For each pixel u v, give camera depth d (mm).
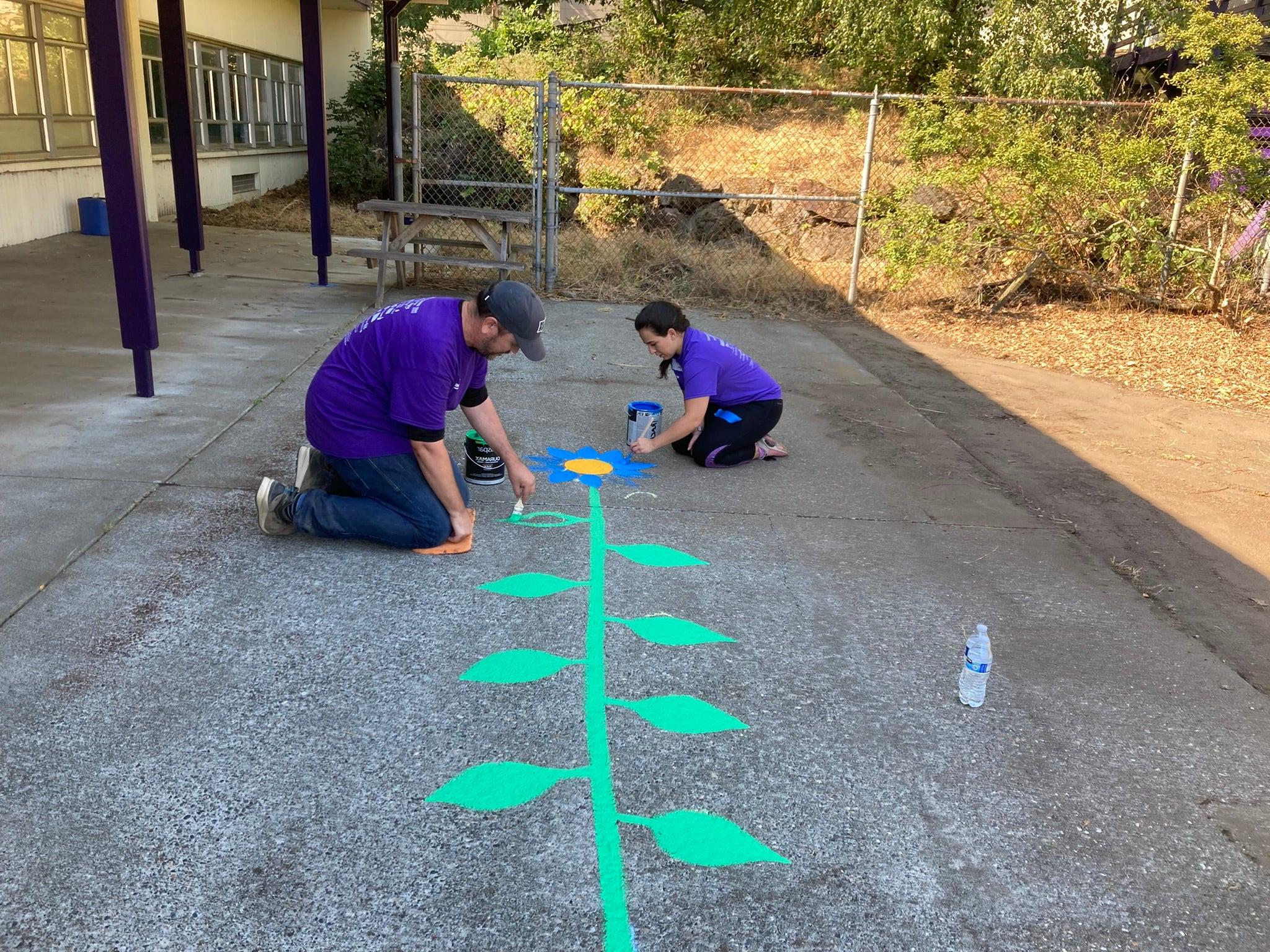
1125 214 8211
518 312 2900
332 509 3178
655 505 3922
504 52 17281
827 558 3520
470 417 3369
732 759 2336
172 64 7965
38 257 8875
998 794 2277
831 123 12992
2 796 2035
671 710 2508
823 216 10969
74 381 4996
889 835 2115
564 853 1998
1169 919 1933
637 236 10750
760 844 2061
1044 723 2580
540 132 8312
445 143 12758
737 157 12148
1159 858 2102
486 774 2215
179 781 2121
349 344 3080
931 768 2354
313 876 1889
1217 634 3162
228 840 1965
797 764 2334
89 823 1981
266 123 16406
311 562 3184
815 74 14266
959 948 1829
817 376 6281
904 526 3879
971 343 7590
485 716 2432
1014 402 5941
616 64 15109
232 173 14781
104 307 6871
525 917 1830
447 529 3287
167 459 3979
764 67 14461
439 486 3150
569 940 1788
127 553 3139
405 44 20938
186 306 7141
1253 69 7273
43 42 9891
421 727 2369
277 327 6613
